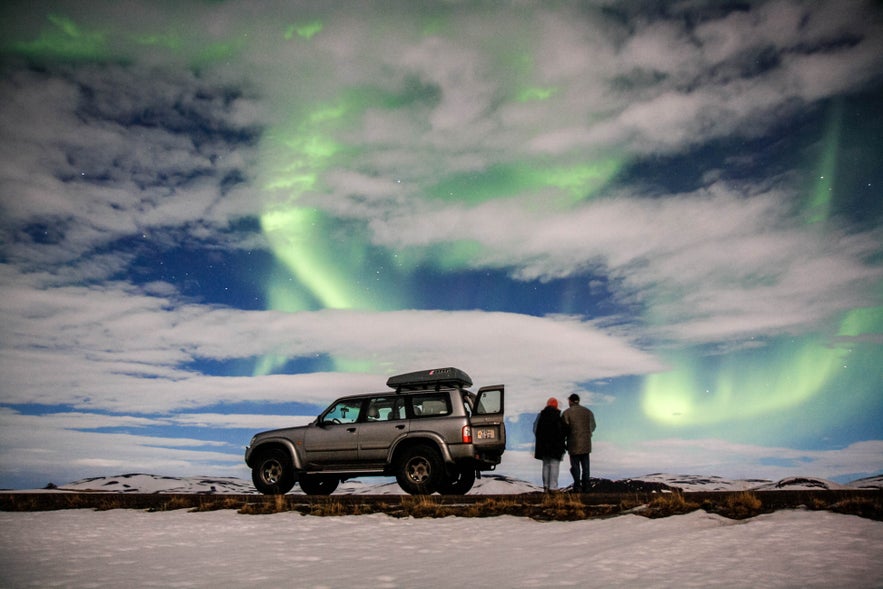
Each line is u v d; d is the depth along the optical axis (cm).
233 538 798
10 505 1165
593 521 807
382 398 1166
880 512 691
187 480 7538
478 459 1083
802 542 593
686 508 796
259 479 1177
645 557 579
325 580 546
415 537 768
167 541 785
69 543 774
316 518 929
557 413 1091
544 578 521
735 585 467
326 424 1180
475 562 610
